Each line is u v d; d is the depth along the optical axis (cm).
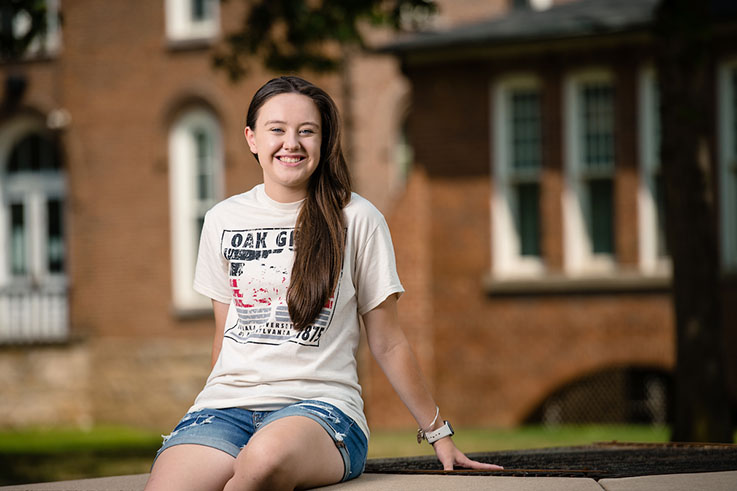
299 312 362
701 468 391
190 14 1930
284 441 338
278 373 364
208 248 388
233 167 1880
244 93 1877
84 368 1969
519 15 1672
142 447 1483
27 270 2050
